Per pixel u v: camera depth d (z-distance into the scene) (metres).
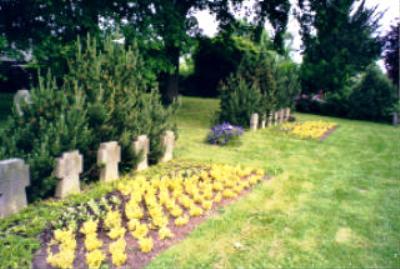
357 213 4.87
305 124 14.56
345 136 12.58
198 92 25.44
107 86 5.71
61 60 10.63
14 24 11.53
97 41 10.55
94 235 3.48
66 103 4.96
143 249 3.39
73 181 4.72
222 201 4.98
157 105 6.79
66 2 11.02
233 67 23.78
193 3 16.06
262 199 5.22
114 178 5.50
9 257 3.04
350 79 21.30
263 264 3.36
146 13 12.49
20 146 4.59
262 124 12.77
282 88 14.48
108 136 5.56
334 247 3.80
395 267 3.44
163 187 5.12
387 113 18.62
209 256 3.44
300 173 6.93
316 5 14.89
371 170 7.55
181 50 13.60
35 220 3.79
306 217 4.61
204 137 10.27
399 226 4.46
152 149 6.56
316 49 21.05
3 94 18.64
